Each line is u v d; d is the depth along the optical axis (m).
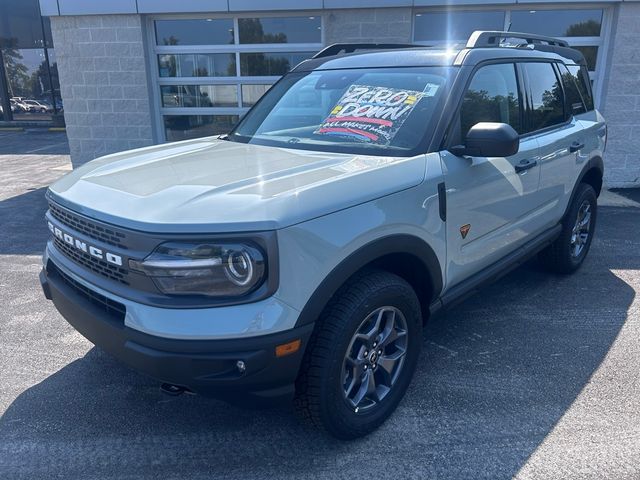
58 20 8.53
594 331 3.80
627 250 5.53
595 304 4.25
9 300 4.45
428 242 2.79
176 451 2.65
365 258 2.42
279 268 2.12
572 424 2.79
